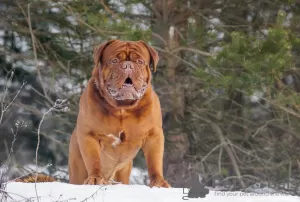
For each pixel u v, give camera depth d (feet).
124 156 43.21
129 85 39.37
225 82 82.38
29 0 97.96
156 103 42.34
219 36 102.63
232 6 98.48
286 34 82.74
